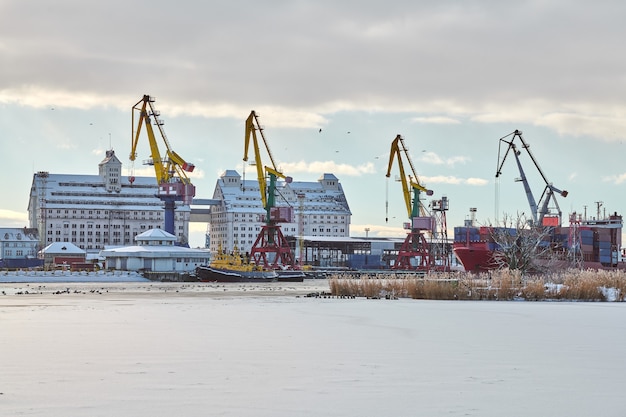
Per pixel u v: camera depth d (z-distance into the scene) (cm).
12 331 6216
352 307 9300
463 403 3472
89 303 10581
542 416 3262
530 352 5038
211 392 3669
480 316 7825
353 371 4250
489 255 19125
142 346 5244
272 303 10350
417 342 5562
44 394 3612
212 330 6347
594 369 4356
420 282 11956
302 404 3438
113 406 3381
